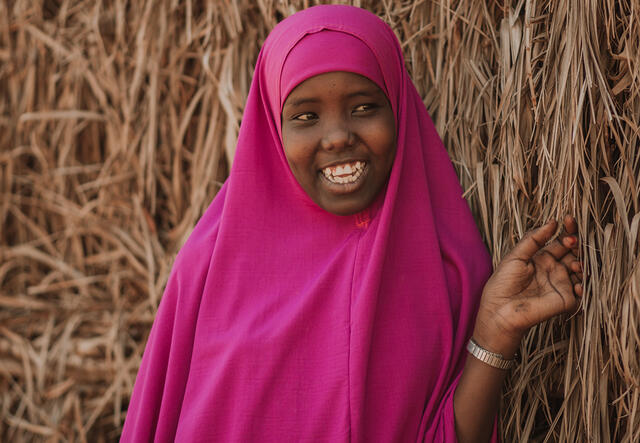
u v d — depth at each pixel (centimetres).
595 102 111
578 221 110
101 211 169
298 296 120
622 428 116
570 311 112
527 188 121
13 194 176
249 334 117
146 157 163
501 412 124
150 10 157
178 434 118
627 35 111
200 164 158
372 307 114
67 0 168
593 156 111
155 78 158
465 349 118
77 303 172
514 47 121
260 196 124
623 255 110
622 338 108
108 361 164
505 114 121
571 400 117
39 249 177
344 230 122
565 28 113
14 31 171
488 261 123
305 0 140
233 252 122
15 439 172
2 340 171
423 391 116
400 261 119
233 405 116
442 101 133
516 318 108
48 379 169
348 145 110
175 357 122
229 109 147
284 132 115
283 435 114
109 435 171
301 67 111
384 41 117
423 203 120
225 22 151
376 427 114
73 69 167
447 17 131
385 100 114
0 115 173
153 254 165
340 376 114
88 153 173
